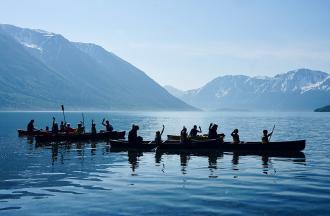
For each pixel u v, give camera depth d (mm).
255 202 18281
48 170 27469
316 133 67000
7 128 83250
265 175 25250
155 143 40562
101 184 22406
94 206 17688
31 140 52656
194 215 16344
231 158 33781
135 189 21031
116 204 18016
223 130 77688
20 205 17891
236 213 16609
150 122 121875
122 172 26578
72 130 53812
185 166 29234
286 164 30062
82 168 28391
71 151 39812
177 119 158000
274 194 19812
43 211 16969
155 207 17516
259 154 36562
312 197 19156
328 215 16312
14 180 23672
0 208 17422
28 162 31672
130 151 39562
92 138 51938
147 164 30344
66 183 22719
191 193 20047
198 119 160375
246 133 67625
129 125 99375
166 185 22078
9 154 37219
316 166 29047
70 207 17562
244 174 25641
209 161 31906
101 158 34156
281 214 16469
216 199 18828
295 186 21703
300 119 156625
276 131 73062
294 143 37906
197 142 40125
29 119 143500
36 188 21344
